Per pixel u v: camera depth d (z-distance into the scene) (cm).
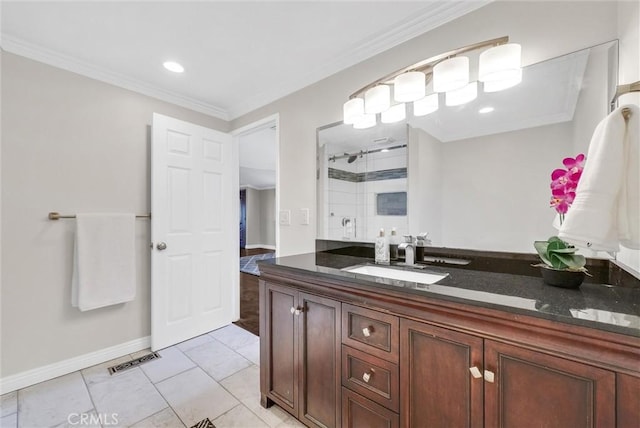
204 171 256
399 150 169
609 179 77
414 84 142
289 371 143
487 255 138
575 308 78
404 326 101
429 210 157
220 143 271
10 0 137
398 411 103
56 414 150
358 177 187
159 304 225
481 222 140
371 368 110
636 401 65
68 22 154
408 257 151
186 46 177
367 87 163
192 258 247
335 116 198
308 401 134
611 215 76
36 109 180
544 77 124
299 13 148
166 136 230
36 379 178
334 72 198
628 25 99
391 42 167
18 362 173
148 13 147
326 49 180
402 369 102
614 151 77
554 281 101
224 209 274
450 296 90
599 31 112
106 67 201
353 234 189
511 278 118
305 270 132
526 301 83
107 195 209
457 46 145
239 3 140
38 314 180
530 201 128
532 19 125
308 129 214
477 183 142
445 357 92
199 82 223
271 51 182
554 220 119
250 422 146
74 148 195
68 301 192
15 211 173
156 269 223
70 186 193
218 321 266
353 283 113
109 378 184
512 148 132
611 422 68
